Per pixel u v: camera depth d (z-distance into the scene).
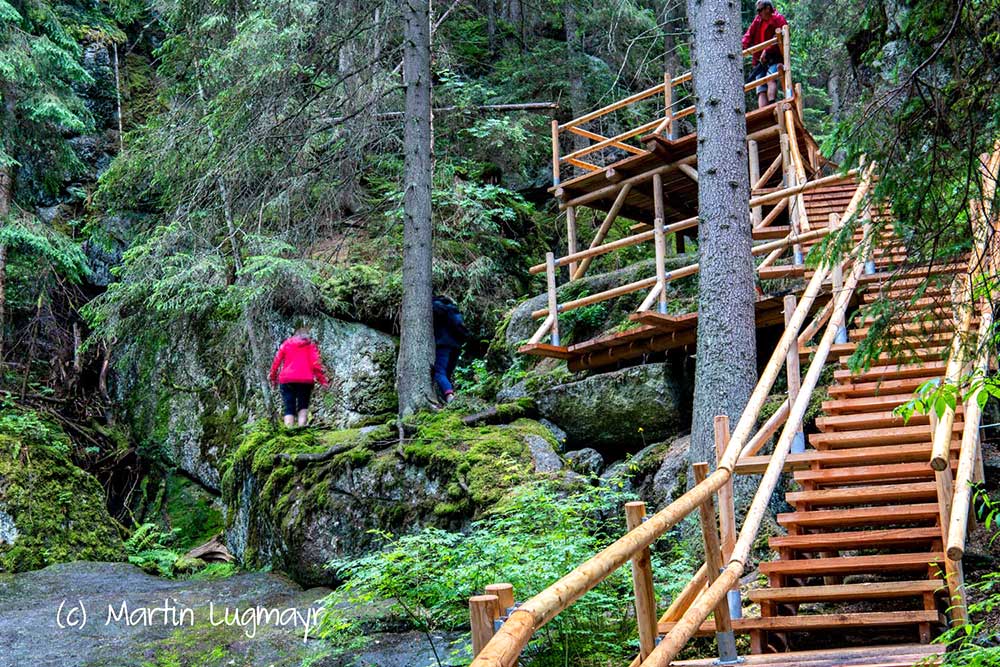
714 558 5.42
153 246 14.73
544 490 7.92
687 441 10.41
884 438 6.79
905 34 6.24
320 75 13.99
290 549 10.89
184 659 8.36
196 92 15.79
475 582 6.62
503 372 14.16
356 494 10.73
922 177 5.72
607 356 11.53
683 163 12.76
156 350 16.33
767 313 10.32
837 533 6.23
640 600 4.53
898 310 6.06
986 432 8.61
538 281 17.33
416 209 12.56
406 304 12.34
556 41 20.66
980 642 5.27
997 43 5.82
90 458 15.55
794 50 18.94
